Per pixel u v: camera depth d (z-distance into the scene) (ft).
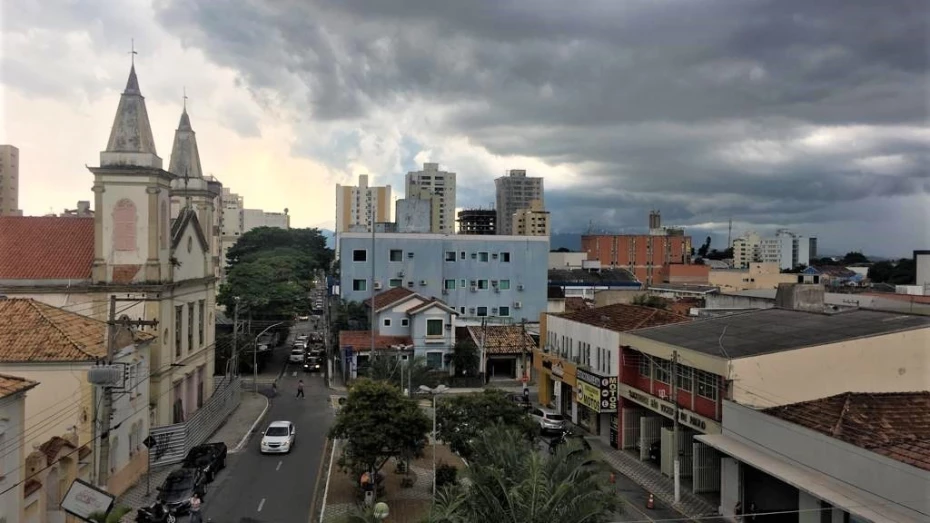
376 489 91.20
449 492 58.85
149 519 78.95
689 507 87.40
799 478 66.59
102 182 113.70
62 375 83.30
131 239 114.21
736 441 81.05
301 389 164.14
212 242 162.50
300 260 252.62
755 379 84.99
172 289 119.65
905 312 110.63
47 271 113.29
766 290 198.49
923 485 55.88
